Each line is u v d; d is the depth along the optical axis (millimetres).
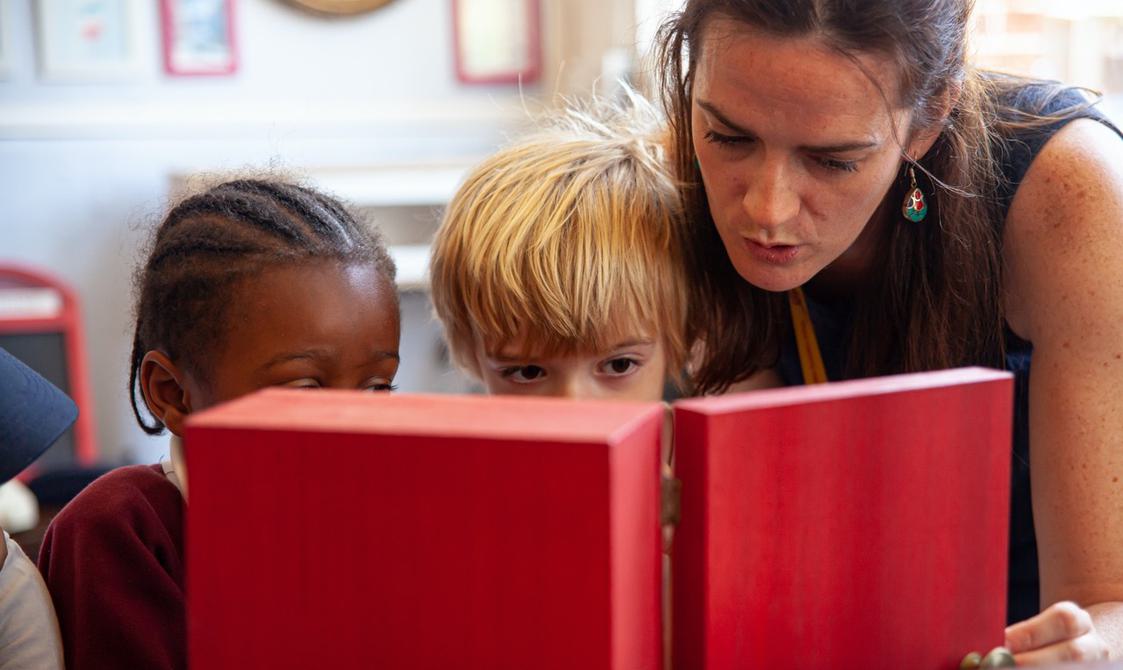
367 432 498
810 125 770
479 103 3527
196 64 3350
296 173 1242
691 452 545
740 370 1103
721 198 853
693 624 557
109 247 3352
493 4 3479
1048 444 877
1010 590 1105
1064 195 883
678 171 1021
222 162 3264
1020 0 1960
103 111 3303
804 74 754
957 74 868
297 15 3385
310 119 3443
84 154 3311
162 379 940
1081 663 564
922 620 610
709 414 534
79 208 3328
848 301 1060
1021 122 936
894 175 846
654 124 1163
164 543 880
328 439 501
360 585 511
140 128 3334
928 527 601
